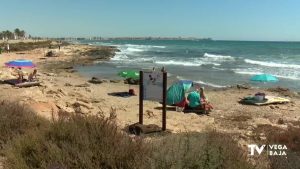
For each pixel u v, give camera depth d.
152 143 6.08
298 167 7.02
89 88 27.31
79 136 6.05
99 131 6.13
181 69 46.97
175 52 93.38
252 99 23.38
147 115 17.59
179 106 20.17
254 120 17.98
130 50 101.62
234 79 37.09
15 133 7.92
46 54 65.81
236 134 12.71
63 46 104.00
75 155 5.64
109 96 24.19
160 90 13.61
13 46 87.44
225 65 54.06
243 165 5.73
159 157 5.22
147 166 5.16
